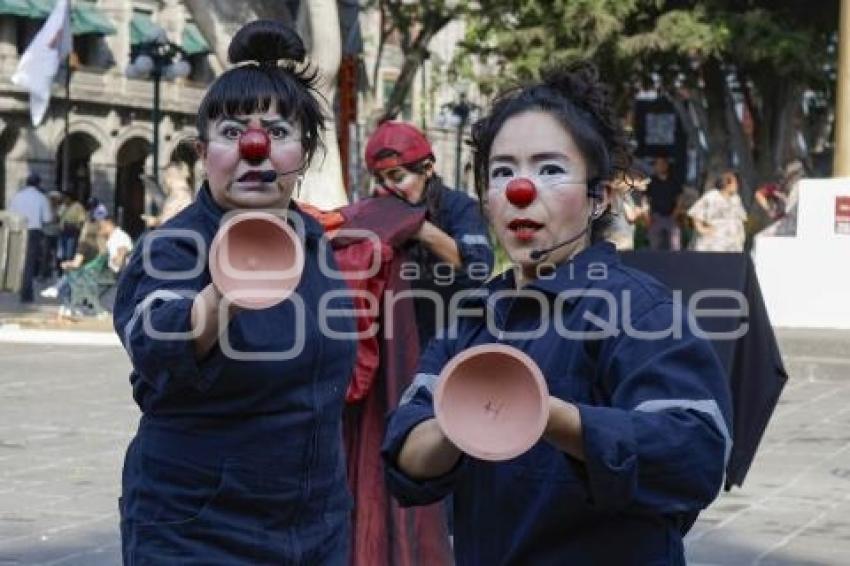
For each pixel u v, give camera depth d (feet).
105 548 33.12
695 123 177.58
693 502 12.20
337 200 80.38
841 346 69.21
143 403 16.16
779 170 139.95
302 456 15.98
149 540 15.89
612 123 13.51
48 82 148.77
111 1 220.23
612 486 11.73
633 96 152.66
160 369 14.97
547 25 135.54
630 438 11.76
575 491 12.51
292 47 16.52
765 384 28.76
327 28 79.15
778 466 44.27
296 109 16.21
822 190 78.54
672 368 12.45
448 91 224.53
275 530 15.96
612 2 130.52
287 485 15.92
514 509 12.80
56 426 50.31
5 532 34.47
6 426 50.16
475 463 13.05
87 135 219.61
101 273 92.12
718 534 35.04
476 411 10.91
